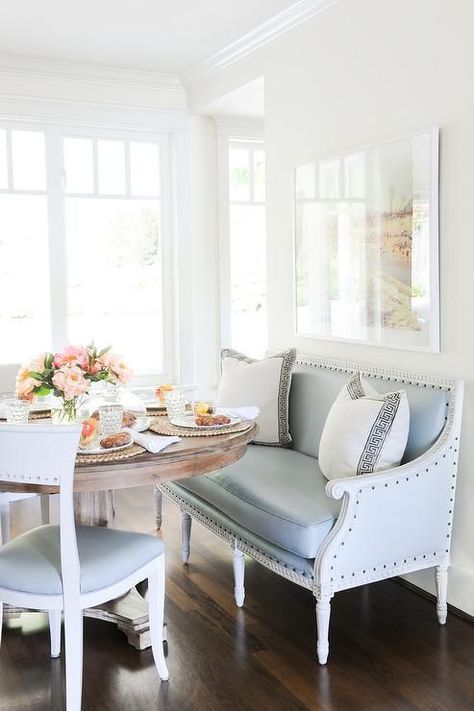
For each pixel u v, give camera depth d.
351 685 2.47
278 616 2.99
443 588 2.90
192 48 4.51
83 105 4.95
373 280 3.42
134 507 4.45
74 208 5.10
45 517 3.45
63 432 2.14
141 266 5.33
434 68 3.03
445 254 3.02
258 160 5.52
